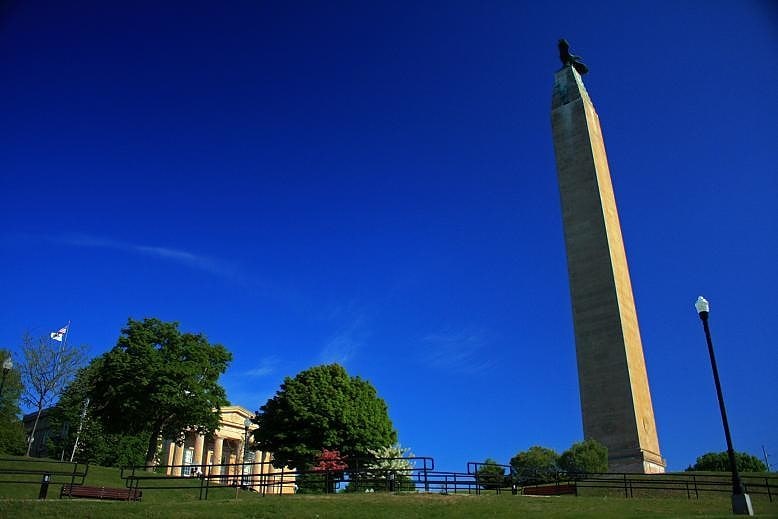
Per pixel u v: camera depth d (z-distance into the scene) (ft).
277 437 188.14
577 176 205.98
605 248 193.47
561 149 212.23
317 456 175.63
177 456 290.97
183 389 205.67
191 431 215.10
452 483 104.17
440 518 80.43
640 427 173.37
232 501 90.02
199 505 85.51
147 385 199.21
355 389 200.95
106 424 204.44
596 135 215.51
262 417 196.54
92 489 98.53
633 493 126.72
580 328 189.67
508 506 88.02
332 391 194.90
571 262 197.88
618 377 179.01
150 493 128.47
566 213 204.13
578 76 223.71
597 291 190.70
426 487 103.50
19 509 78.64
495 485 124.06
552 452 185.78
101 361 223.51
